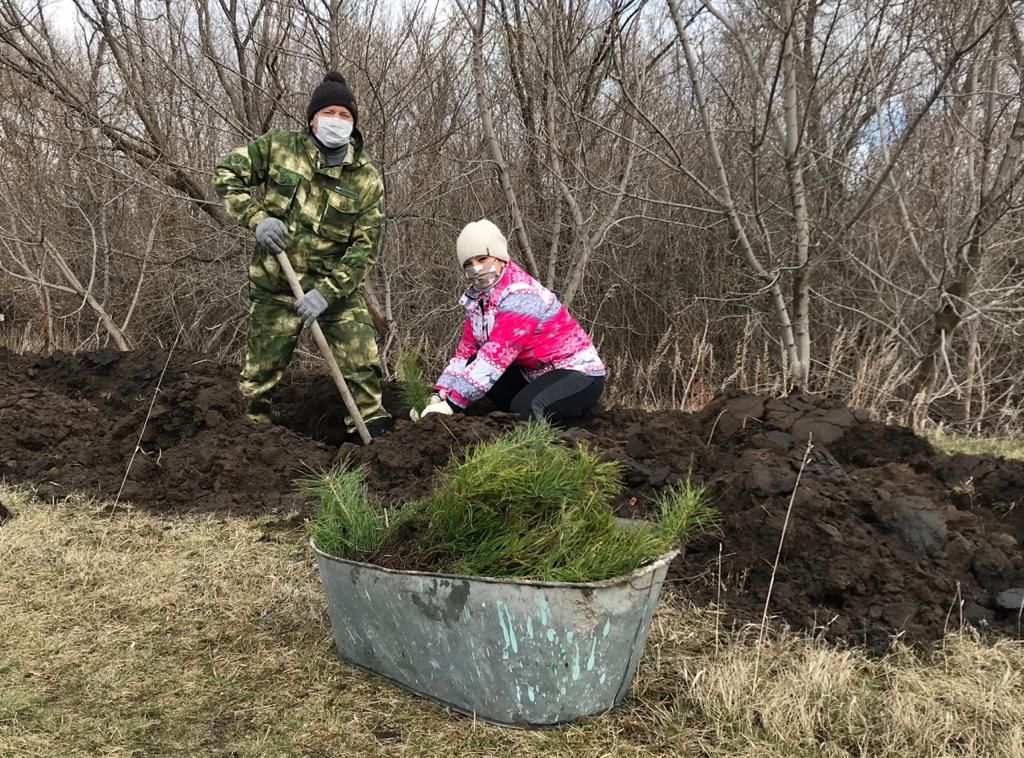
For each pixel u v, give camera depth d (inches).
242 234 323.6
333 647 104.5
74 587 122.1
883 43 253.1
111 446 185.2
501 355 167.6
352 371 196.4
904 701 92.0
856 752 85.9
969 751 84.8
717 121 309.9
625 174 285.9
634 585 84.7
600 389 181.9
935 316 283.4
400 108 284.7
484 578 81.9
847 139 263.1
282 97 292.7
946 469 156.5
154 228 332.5
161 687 95.1
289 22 292.0
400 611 90.0
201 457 168.7
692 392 298.0
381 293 335.9
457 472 93.2
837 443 167.2
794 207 268.5
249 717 89.2
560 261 331.0
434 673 90.0
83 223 365.4
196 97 301.6
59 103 318.0
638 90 256.7
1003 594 114.7
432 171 298.5
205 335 385.4
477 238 166.2
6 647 103.3
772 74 273.7
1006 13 217.3
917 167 300.8
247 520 150.3
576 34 285.4
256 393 197.3
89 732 85.7
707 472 149.4
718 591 119.9
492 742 84.4
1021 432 274.8
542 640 82.4
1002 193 254.2
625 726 88.1
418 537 94.0
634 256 378.9
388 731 86.6
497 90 310.7
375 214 190.4
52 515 151.6
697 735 87.0
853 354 329.4
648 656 102.5
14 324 410.3
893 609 110.7
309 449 178.2
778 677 96.5
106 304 354.9
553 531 85.5
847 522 124.9
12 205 347.3
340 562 93.9
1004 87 295.1
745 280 354.6
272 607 115.9
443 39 286.7
